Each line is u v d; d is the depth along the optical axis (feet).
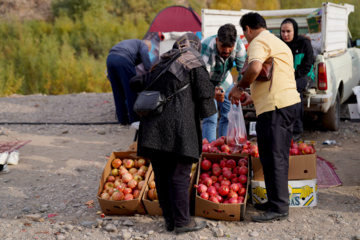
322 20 22.21
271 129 12.62
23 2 71.87
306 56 19.40
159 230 12.72
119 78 25.39
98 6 68.49
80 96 38.47
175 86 11.54
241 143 15.12
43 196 15.85
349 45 28.25
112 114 30.42
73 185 16.88
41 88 47.55
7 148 22.54
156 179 12.40
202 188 13.37
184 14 35.37
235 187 13.55
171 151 11.46
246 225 12.94
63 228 13.07
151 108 11.19
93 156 20.81
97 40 60.70
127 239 12.24
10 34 62.08
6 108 33.37
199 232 12.48
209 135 18.61
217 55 16.42
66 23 64.49
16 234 12.78
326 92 21.25
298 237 12.09
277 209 13.01
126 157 15.34
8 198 15.67
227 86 18.70
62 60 51.01
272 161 12.75
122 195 13.64
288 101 12.63
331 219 13.12
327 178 16.72
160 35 32.89
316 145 21.42
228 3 69.87
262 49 12.35
